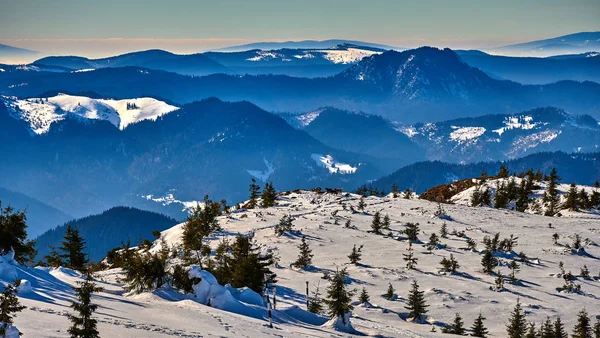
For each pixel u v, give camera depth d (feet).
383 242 277.85
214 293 129.70
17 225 130.41
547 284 216.95
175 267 136.87
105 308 98.58
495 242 260.42
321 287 203.82
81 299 78.84
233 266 186.19
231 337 90.17
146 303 112.37
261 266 177.78
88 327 76.74
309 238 284.41
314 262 242.17
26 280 100.22
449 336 145.38
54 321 80.79
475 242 278.05
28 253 138.00
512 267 234.99
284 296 186.70
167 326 90.22
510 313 185.16
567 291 208.44
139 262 132.26
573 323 176.86
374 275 222.69
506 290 208.13
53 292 105.50
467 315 182.70
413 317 175.73
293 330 113.09
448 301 194.59
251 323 107.76
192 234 264.72
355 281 215.31
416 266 237.25
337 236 288.71
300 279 216.54
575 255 257.14
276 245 271.69
